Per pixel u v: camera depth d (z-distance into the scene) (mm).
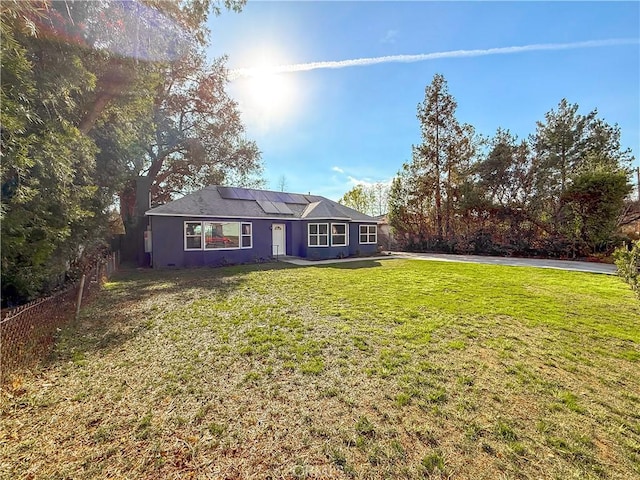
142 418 2342
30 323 3346
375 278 8766
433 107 19406
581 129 15844
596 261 13500
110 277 9195
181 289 7375
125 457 1935
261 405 2521
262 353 3568
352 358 3416
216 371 3135
